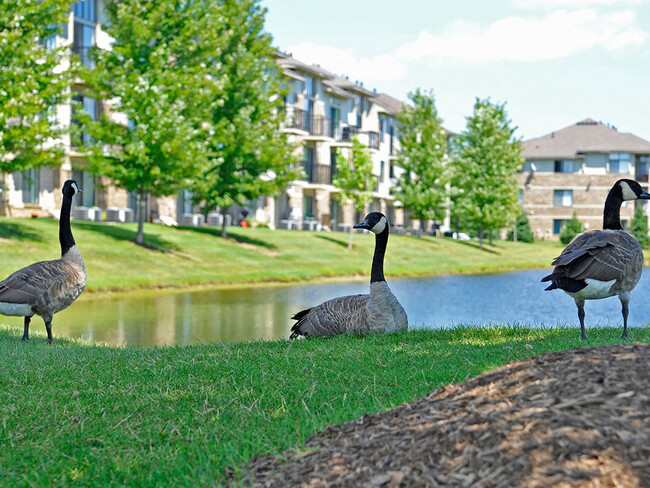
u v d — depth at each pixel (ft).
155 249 106.83
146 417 20.07
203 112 115.75
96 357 29.48
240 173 134.82
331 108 209.15
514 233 266.36
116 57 107.14
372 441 14.89
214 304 72.69
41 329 51.34
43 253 89.51
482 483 12.32
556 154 291.79
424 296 90.33
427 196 204.33
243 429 18.20
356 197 170.60
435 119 209.97
